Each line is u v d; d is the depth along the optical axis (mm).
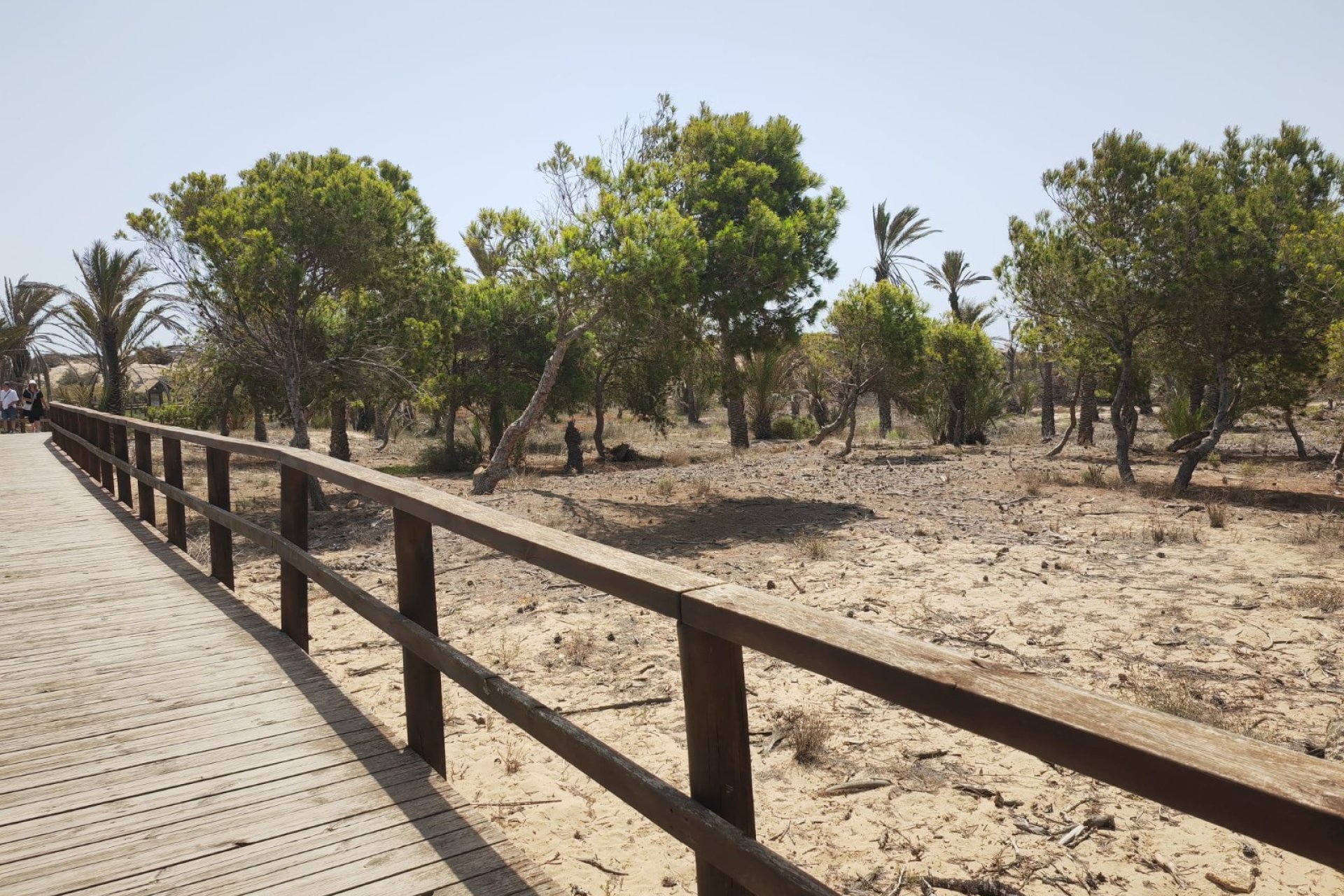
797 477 20500
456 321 23125
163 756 3521
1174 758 1051
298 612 4996
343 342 19453
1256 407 22188
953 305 41812
